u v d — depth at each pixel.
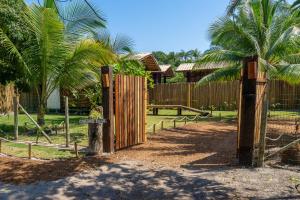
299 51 14.66
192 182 5.74
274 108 20.02
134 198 5.14
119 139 8.52
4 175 6.06
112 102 8.18
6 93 20.28
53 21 11.26
